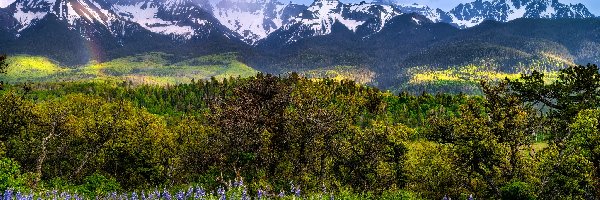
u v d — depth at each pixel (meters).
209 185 28.38
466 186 33.06
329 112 32.38
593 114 25.28
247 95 31.52
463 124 31.69
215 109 31.58
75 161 53.91
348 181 34.31
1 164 24.25
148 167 53.31
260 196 20.84
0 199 19.67
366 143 34.59
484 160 30.83
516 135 30.66
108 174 52.34
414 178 35.75
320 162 32.22
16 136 50.84
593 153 24.92
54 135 49.66
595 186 25.12
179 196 19.69
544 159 27.06
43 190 25.77
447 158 33.25
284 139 31.14
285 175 30.66
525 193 26.67
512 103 31.25
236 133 29.92
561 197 26.92
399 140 35.25
